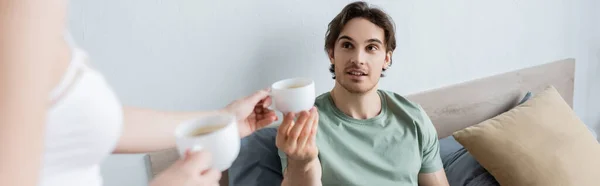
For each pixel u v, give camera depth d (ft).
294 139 2.78
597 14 6.44
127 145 2.42
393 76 4.92
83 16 3.20
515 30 5.70
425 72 5.15
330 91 4.31
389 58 4.11
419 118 4.26
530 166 4.40
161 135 2.56
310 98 2.87
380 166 3.98
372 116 4.17
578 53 6.52
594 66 6.82
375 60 3.84
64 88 1.47
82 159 1.68
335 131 3.98
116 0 3.29
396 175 4.04
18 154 0.89
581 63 6.64
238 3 3.77
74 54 1.57
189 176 1.57
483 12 5.33
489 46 5.57
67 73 1.48
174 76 3.72
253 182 3.84
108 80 3.45
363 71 3.79
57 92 1.44
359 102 4.03
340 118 4.03
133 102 3.63
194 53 3.73
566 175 4.39
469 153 4.82
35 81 0.92
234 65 3.95
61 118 1.48
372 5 4.43
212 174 1.66
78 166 1.69
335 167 3.82
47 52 0.96
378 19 3.80
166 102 3.77
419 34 4.92
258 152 3.94
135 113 2.48
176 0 3.51
